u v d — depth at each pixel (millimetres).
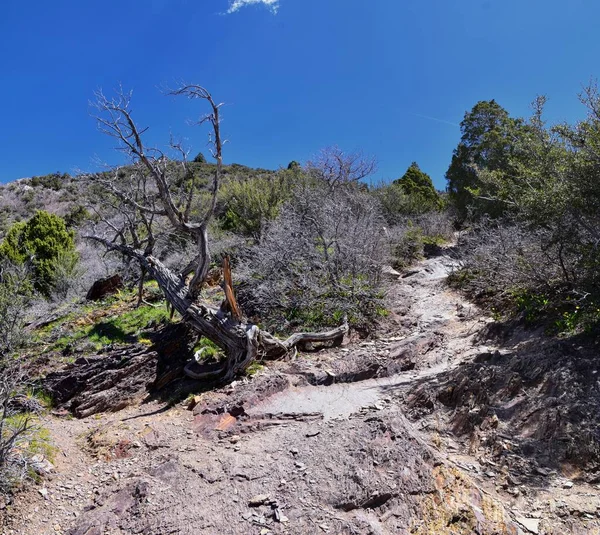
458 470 3750
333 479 3592
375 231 11062
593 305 5844
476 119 20422
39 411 5344
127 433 4910
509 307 7992
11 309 5793
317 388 5922
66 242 15148
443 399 5176
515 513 3348
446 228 19500
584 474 3637
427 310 9516
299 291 9117
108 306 10016
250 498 3467
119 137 7047
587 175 5633
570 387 4496
